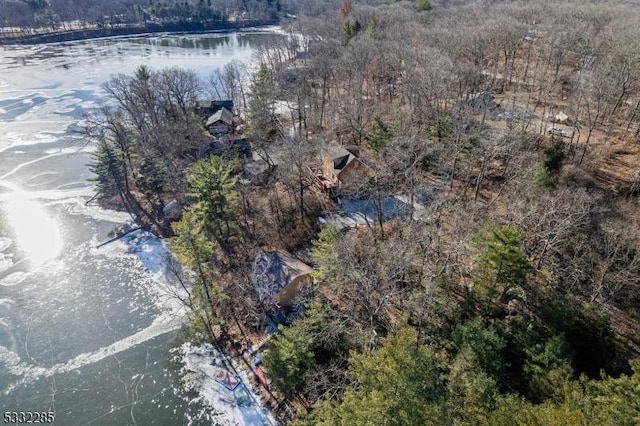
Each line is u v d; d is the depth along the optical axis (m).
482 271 29.30
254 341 34.12
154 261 44.34
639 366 19.64
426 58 53.75
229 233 43.00
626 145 44.78
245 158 56.16
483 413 20.45
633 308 30.23
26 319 37.38
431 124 50.28
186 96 81.56
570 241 31.94
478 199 41.81
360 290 28.39
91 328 36.50
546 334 27.81
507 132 42.56
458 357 24.91
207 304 35.28
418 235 33.06
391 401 18.95
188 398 30.50
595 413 18.36
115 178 52.66
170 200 53.22
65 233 48.78
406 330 24.62
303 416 25.67
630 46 45.72
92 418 29.31
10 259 44.62
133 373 32.47
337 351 29.55
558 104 54.69
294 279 34.47
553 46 57.81
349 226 43.34
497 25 61.50
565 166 40.19
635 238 30.06
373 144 48.28
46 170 62.62
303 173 49.78
